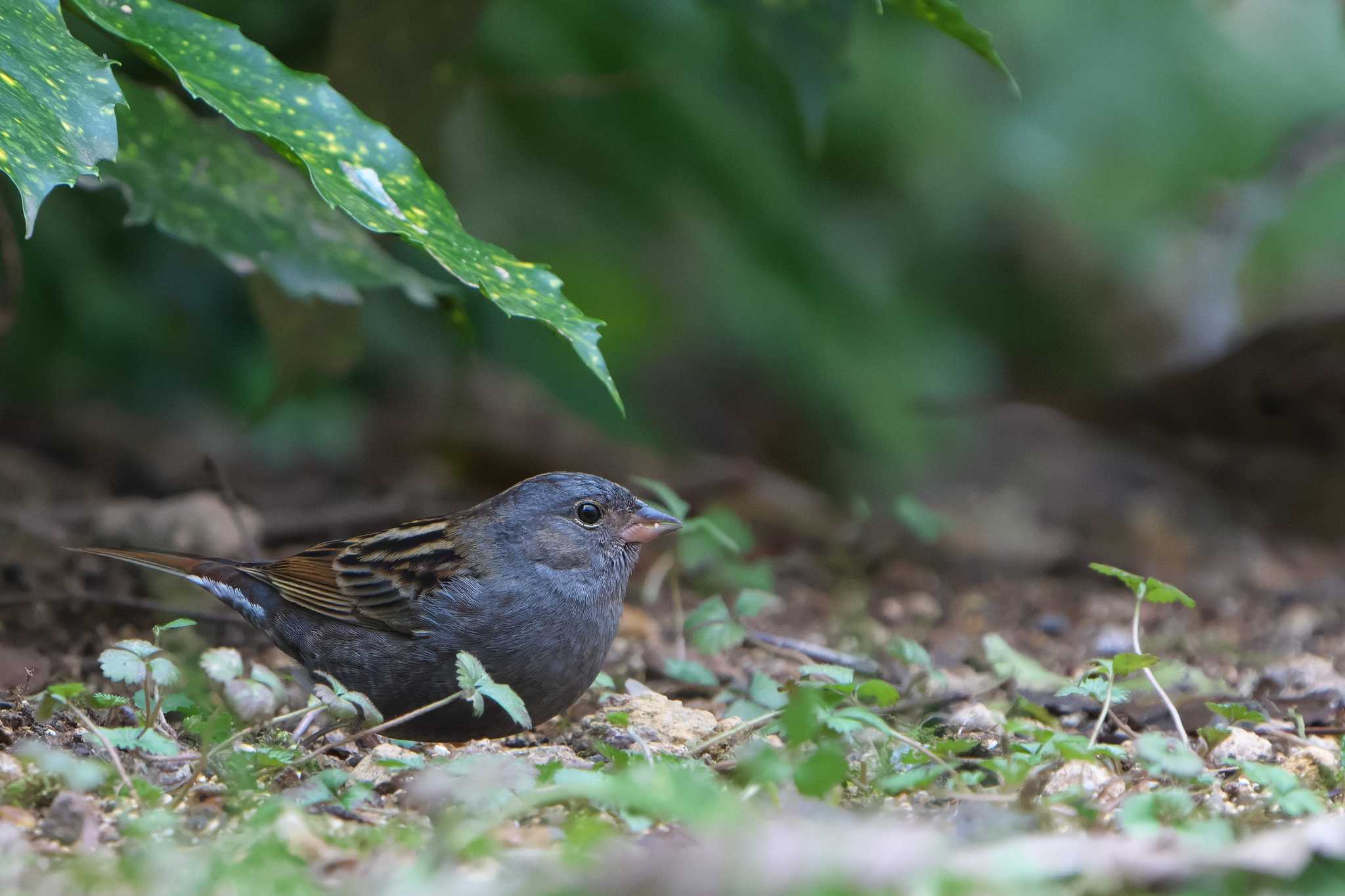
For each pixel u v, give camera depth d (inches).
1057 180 694.5
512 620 301.7
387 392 695.1
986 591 520.4
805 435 725.9
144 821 207.5
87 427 668.1
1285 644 434.3
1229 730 262.7
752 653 393.4
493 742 314.2
